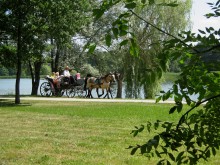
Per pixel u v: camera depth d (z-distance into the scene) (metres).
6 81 68.69
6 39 23.19
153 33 28.48
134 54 2.94
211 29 2.88
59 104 22.97
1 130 12.74
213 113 3.26
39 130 12.79
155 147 3.05
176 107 3.15
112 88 36.69
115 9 23.52
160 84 29.48
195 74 3.01
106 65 39.09
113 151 9.65
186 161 3.26
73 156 9.11
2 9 21.92
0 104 22.91
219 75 2.99
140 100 26.27
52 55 37.31
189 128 3.19
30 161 8.58
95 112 18.33
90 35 34.84
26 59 22.77
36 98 27.16
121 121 15.08
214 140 3.23
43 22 22.45
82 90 29.36
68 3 22.20
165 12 30.39
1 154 9.19
